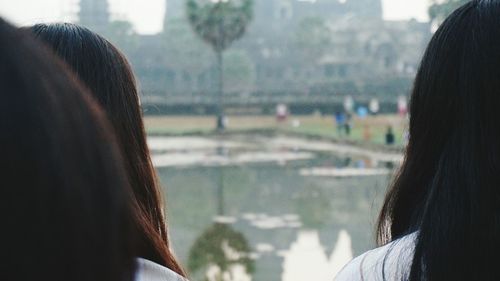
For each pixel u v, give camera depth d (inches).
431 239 55.1
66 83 28.3
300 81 2423.7
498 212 54.4
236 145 1473.9
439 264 54.2
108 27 2396.7
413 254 55.9
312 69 2442.2
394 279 56.9
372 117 1948.8
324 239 433.7
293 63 2454.5
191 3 1971.0
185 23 2359.7
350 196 641.0
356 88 2305.6
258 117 2233.0
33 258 24.9
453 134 58.7
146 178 75.6
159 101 2223.2
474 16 58.8
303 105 2255.2
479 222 54.1
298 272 342.0
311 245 413.7
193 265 354.6
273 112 2241.6
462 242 54.1
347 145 1425.9
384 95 2226.9
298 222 504.4
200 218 524.4
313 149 1336.1
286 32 2529.5
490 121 56.7
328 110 2246.6
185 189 735.7
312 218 521.0
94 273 26.7
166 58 2385.6
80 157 27.0
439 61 59.9
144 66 2384.4
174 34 2374.5
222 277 330.0
